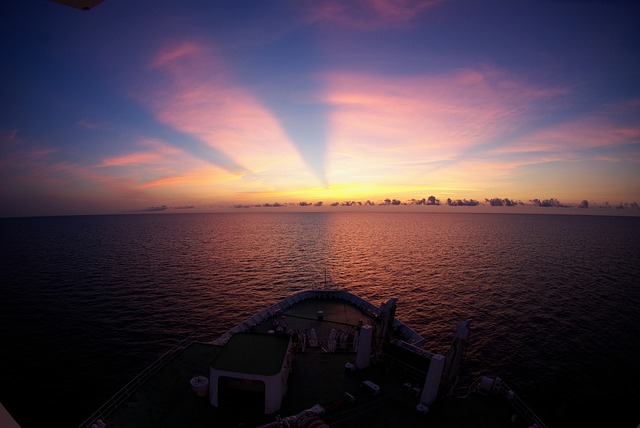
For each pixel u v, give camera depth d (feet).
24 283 276.82
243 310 217.77
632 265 366.43
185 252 446.19
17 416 119.44
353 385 74.02
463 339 68.74
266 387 63.77
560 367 153.58
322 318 126.72
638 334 186.29
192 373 77.05
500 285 276.62
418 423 63.36
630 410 126.82
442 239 630.33
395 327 127.65
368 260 387.75
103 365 151.53
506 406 68.69
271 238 643.45
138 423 62.03
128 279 290.15
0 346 168.04
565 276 309.01
